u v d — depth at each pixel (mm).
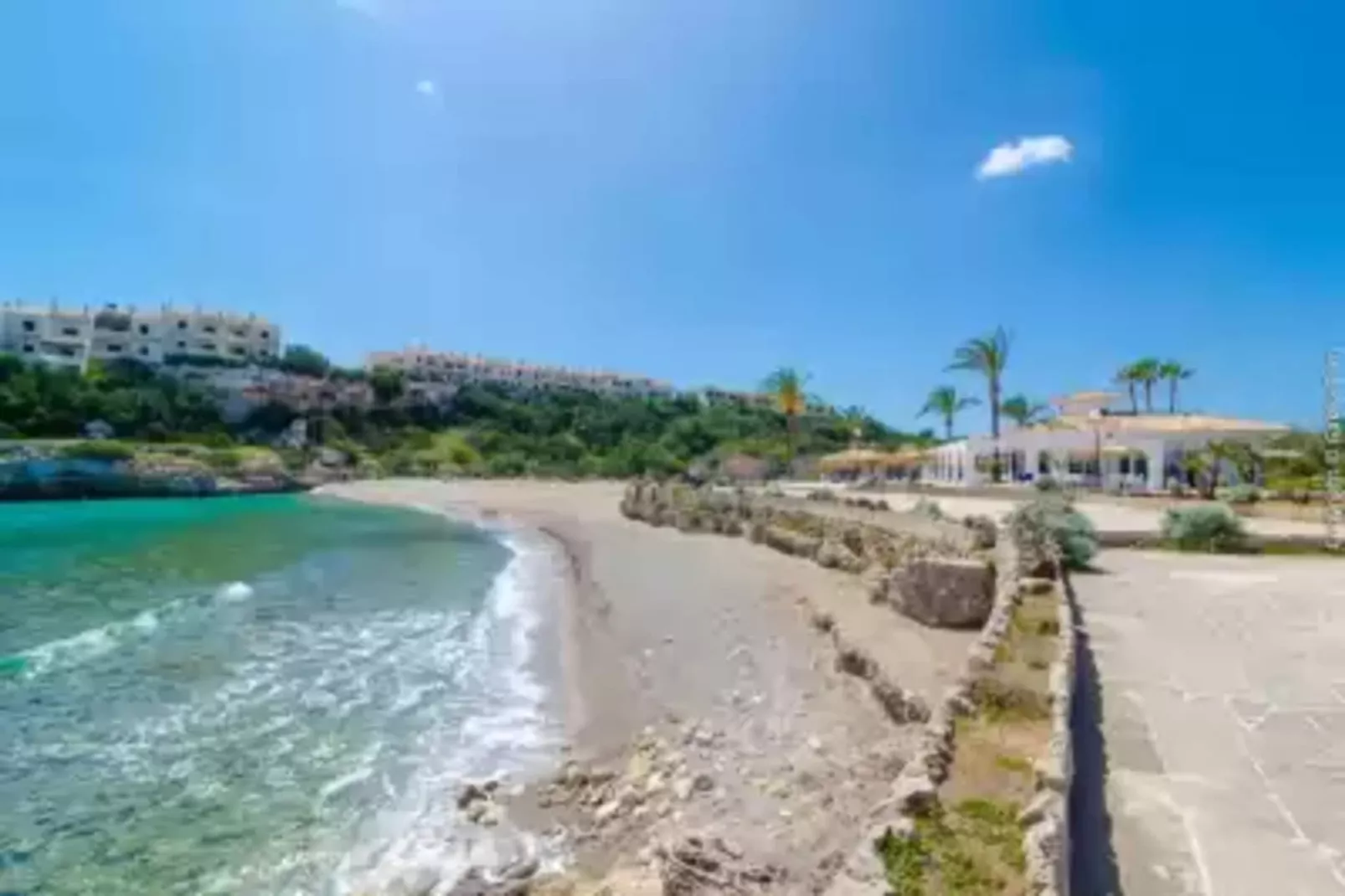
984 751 6461
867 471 72500
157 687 14359
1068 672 8016
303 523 50719
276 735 11930
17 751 11273
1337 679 8984
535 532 45938
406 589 25562
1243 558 19531
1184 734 7375
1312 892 4840
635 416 128250
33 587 25250
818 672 13766
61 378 84500
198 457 80312
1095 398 56375
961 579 15055
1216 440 42500
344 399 115000
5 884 7879
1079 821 5762
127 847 8578
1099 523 26047
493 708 13180
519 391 142500
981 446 52906
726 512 38500
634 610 20125
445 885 7660
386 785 10078
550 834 8664
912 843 4918
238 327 125375
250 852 8453
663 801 9000
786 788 9000
